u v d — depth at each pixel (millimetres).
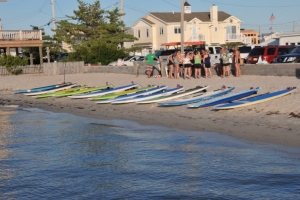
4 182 8914
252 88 16844
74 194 8125
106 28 46875
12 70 34625
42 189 8445
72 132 13570
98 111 17125
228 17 63562
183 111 15266
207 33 62594
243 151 10289
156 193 7992
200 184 8336
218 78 21969
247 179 8445
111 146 11523
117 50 38250
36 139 12773
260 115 13336
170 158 10117
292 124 12008
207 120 13711
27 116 17109
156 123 14141
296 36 49594
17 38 37094
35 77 31359
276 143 10727
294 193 7664
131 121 14781
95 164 9930
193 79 22375
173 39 60125
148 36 62844
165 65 24703
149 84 22078
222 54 21812
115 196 7941
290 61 23422
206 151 10523
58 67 32906
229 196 7684
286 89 16219
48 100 21094
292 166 9023
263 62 23750
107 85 22609
